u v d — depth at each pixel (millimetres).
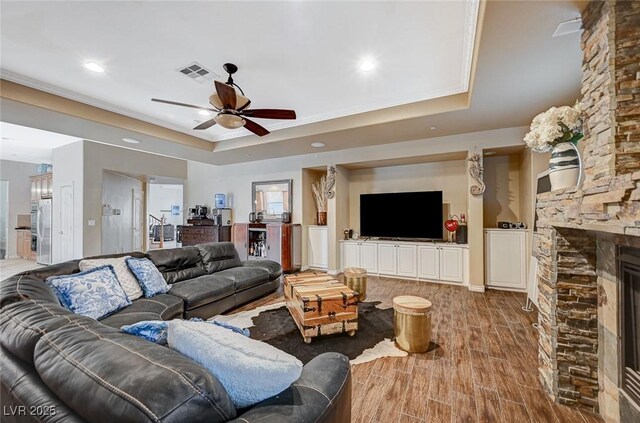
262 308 3572
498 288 4375
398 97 3512
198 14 2088
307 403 926
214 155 5762
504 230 4336
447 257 4758
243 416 838
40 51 2555
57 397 852
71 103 3420
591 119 1683
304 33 2309
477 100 3064
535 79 2607
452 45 2463
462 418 1712
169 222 12133
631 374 1489
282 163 6109
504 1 1663
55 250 6008
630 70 1460
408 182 5527
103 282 2355
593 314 1772
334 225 5547
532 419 1700
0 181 7535
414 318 2479
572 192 1603
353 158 5242
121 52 2574
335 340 2717
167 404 692
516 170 4676
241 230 6191
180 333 1019
